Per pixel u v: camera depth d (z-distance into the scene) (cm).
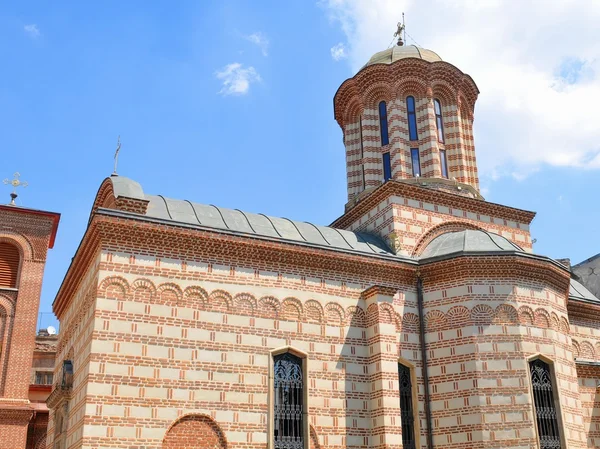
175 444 1877
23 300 3547
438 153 3042
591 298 3067
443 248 2566
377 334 2234
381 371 2181
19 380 3391
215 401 1964
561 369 2325
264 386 2053
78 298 2270
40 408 3806
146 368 1902
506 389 2184
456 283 2356
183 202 2392
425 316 2391
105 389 1830
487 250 2386
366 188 3055
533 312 2320
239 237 2150
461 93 3247
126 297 1945
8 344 3441
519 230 2989
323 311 2247
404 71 3131
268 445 1992
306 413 2094
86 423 1777
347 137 3291
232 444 1948
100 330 1877
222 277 2108
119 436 1805
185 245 2080
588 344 3005
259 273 2181
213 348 2016
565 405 2275
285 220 2584
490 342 2244
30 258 3650
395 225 2666
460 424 2184
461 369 2242
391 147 3058
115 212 1984
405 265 2423
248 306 2119
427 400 2278
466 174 3088
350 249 2350
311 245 2267
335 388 2172
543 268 2388
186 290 2036
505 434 2130
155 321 1961
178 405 1908
